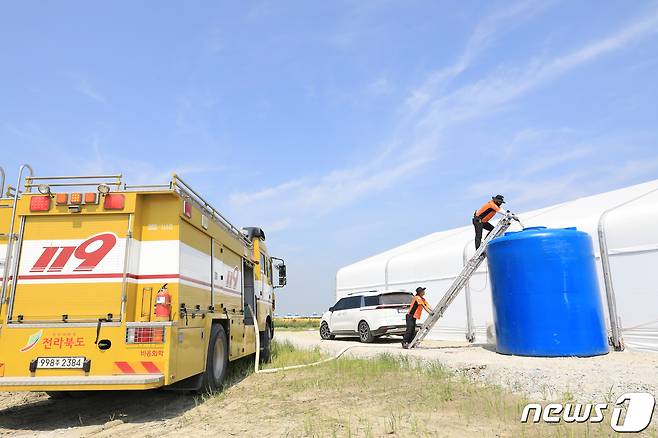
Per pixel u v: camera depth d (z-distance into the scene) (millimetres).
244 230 11742
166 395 7879
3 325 6211
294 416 6129
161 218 6770
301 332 26453
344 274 24422
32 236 6551
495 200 12570
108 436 5496
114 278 6391
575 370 8062
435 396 6996
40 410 7027
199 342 7262
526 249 10438
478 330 15547
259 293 11773
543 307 10125
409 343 13016
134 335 6180
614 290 11867
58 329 6191
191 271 7148
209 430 5602
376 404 6695
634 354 10398
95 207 6605
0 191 6805
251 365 11219
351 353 12336
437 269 17938
